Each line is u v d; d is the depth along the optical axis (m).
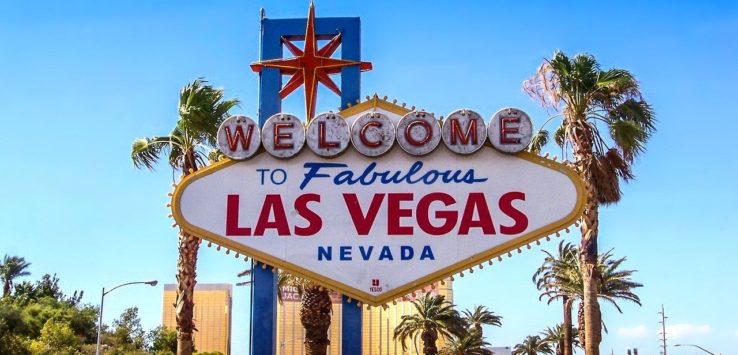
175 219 18.89
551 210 18.61
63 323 76.94
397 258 18.64
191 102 31.77
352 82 20.59
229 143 19.17
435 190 18.88
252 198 19.03
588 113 33.81
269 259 18.73
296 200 19.00
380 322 125.38
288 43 21.42
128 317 87.94
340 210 18.92
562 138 35.69
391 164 19.06
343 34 21.05
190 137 32.38
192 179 19.12
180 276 31.83
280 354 126.88
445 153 19.03
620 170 33.50
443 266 18.55
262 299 19.08
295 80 21.17
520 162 18.86
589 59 33.38
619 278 56.62
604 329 56.12
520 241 18.50
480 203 18.75
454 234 18.67
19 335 65.25
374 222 18.83
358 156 19.16
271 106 20.62
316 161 19.17
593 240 34.00
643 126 33.41
